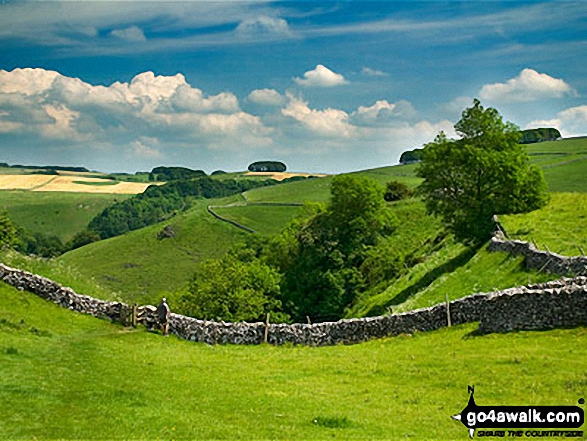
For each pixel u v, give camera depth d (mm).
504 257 52219
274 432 19406
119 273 147875
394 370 27609
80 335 36156
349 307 84938
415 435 19078
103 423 19562
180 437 18641
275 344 39438
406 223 110500
